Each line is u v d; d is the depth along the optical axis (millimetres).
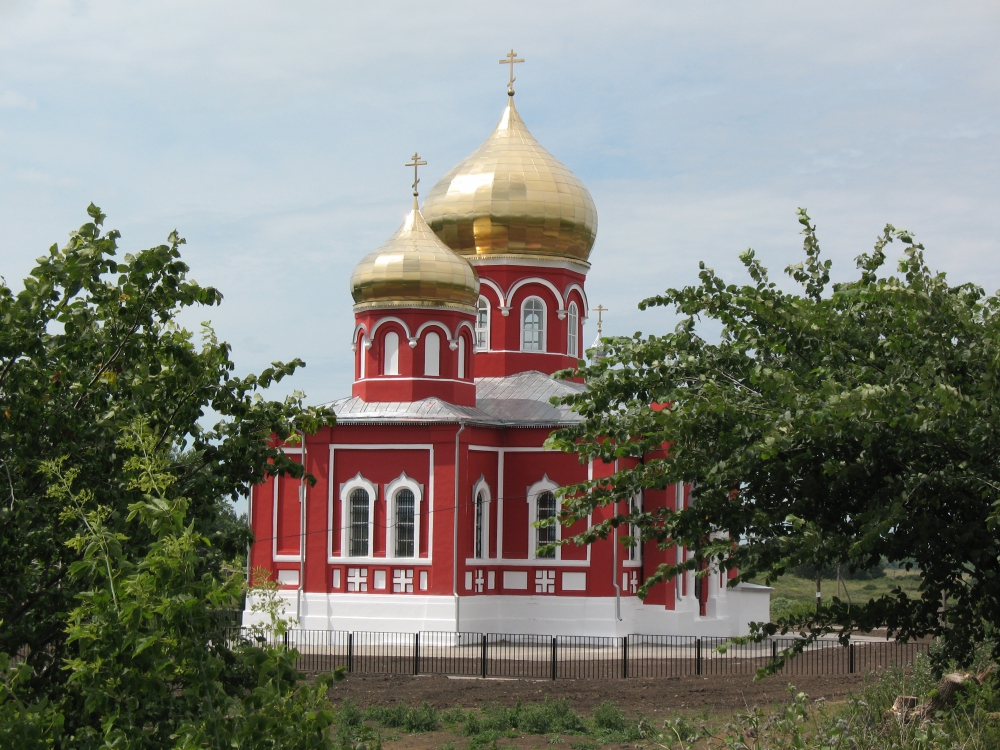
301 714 11477
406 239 44969
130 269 13938
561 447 16438
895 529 14391
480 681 32625
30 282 13383
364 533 43031
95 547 11273
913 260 15242
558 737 24469
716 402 13617
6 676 10844
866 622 14711
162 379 14906
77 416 14039
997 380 13094
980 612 14578
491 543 44031
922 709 20625
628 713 27641
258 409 15484
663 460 15820
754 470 14945
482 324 48375
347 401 44781
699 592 46094
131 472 13406
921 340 14539
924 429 12656
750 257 16453
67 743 11586
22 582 13641
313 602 42750
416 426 42750
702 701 29094
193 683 11062
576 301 49875
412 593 42219
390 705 28625
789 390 13430
